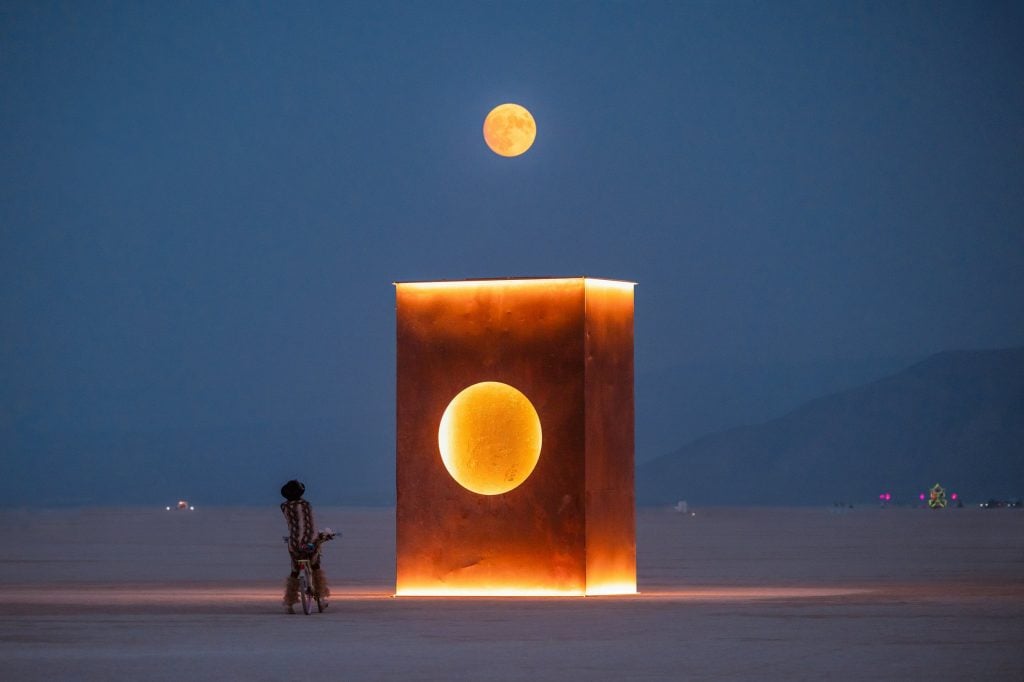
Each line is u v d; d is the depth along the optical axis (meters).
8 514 174.62
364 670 15.76
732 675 15.16
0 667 16.19
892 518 144.75
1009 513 173.88
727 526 108.62
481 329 28.23
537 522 27.69
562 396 27.75
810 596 27.19
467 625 21.00
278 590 31.14
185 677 15.27
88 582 35.28
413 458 28.39
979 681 14.67
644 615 22.61
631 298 29.56
